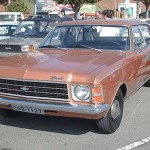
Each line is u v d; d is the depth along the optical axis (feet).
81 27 21.25
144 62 21.91
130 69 18.93
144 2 128.77
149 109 21.86
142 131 18.06
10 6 113.39
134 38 21.09
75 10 96.07
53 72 15.96
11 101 16.76
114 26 20.86
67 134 17.71
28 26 38.37
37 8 107.34
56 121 19.54
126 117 20.20
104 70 16.31
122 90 18.71
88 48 20.11
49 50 20.53
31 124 19.19
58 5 107.24
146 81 24.57
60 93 15.87
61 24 22.17
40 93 16.24
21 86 16.56
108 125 17.04
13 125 19.07
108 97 16.16
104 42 20.44
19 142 16.72
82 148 15.99
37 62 17.43
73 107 15.65
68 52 19.81
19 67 16.83
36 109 16.46
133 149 15.85
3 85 17.04
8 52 33.37
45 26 37.93
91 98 15.52
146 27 24.35
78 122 19.29
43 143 16.61
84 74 15.66
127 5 118.62
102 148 15.98
